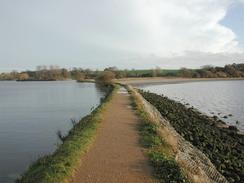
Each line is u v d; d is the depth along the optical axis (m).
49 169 11.09
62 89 88.62
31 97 63.25
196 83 136.12
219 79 175.38
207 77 184.88
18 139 23.67
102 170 11.42
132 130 18.47
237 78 184.00
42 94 70.62
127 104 33.09
